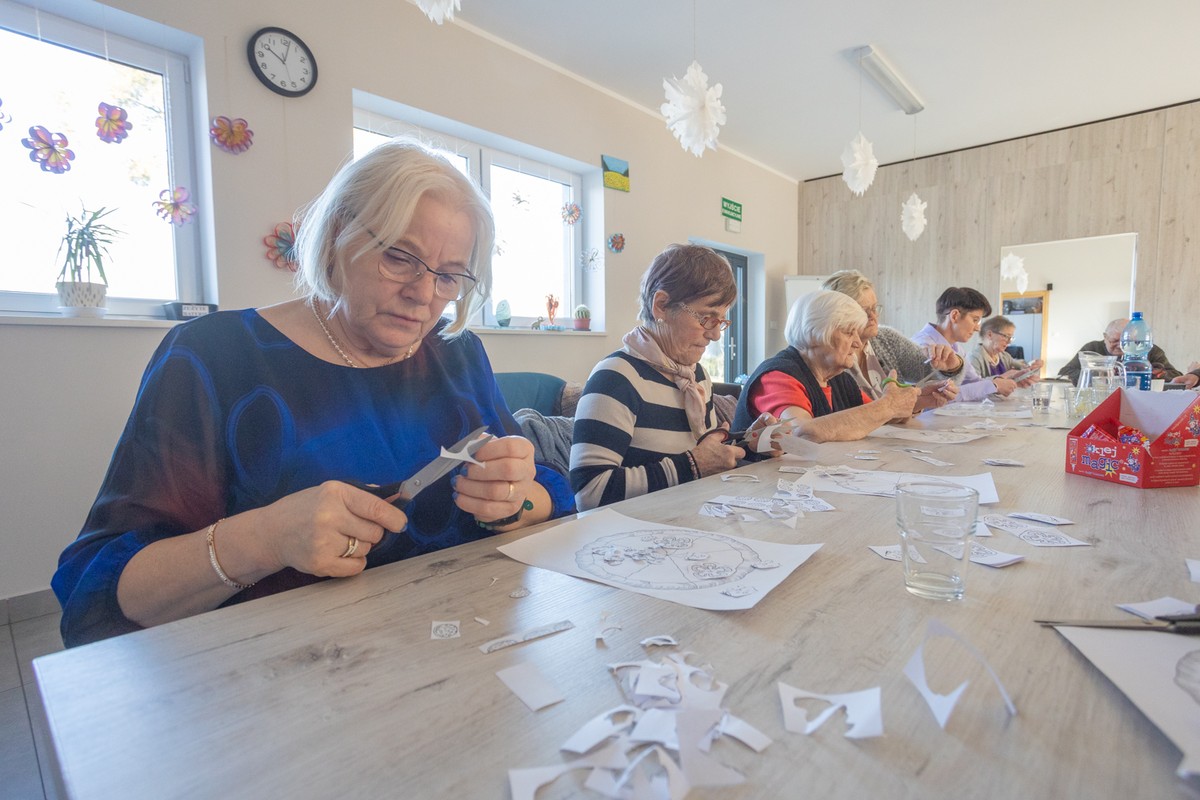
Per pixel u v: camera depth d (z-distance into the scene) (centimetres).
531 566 60
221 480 75
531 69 352
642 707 35
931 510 53
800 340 180
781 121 469
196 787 29
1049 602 50
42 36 196
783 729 33
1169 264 460
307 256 80
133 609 57
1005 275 528
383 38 278
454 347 101
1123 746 31
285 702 37
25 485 187
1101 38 352
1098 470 99
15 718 135
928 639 43
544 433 166
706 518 77
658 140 448
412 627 47
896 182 582
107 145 210
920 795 28
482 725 34
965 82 408
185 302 228
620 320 420
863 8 318
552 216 393
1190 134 447
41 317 186
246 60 231
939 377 260
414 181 73
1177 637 42
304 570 56
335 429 82
